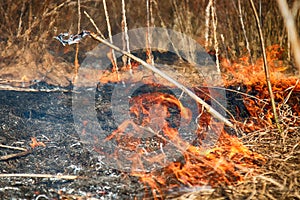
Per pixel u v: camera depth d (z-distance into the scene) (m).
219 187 2.42
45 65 4.85
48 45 5.17
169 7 5.58
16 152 2.88
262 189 2.38
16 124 3.29
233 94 3.80
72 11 5.43
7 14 5.39
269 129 3.07
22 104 3.70
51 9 5.33
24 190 2.43
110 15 5.71
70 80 4.45
